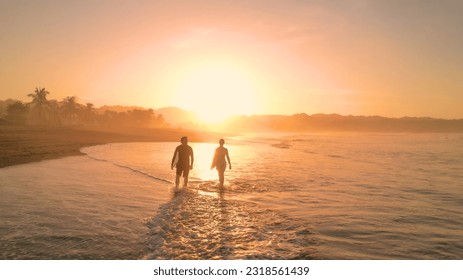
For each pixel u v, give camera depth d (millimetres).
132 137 65812
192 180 12680
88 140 46875
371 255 5031
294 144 60719
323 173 15859
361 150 42219
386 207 8445
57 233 5648
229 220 6855
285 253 5027
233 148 42844
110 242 5281
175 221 6617
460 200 9484
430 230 6398
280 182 12617
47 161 17609
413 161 25078
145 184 11156
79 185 10516
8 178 11602
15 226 5996
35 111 111562
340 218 7230
